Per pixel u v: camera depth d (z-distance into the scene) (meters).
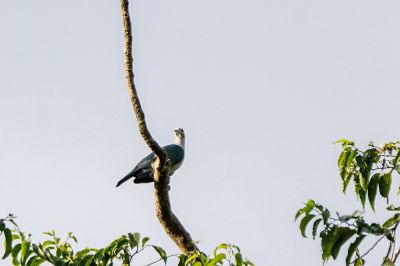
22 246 11.05
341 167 10.09
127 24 10.85
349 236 8.79
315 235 8.95
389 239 8.62
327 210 8.98
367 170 9.80
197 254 10.30
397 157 9.69
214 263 9.76
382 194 9.74
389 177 9.73
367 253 8.77
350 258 8.72
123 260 10.64
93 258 10.80
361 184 9.82
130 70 10.99
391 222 8.86
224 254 9.81
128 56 10.92
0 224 10.84
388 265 8.52
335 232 8.81
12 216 11.00
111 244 10.72
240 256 9.63
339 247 8.80
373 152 9.91
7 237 10.82
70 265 11.05
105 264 10.73
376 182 9.77
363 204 9.90
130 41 10.88
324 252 8.88
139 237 10.64
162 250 10.53
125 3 10.83
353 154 10.02
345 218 8.81
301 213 9.09
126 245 10.68
